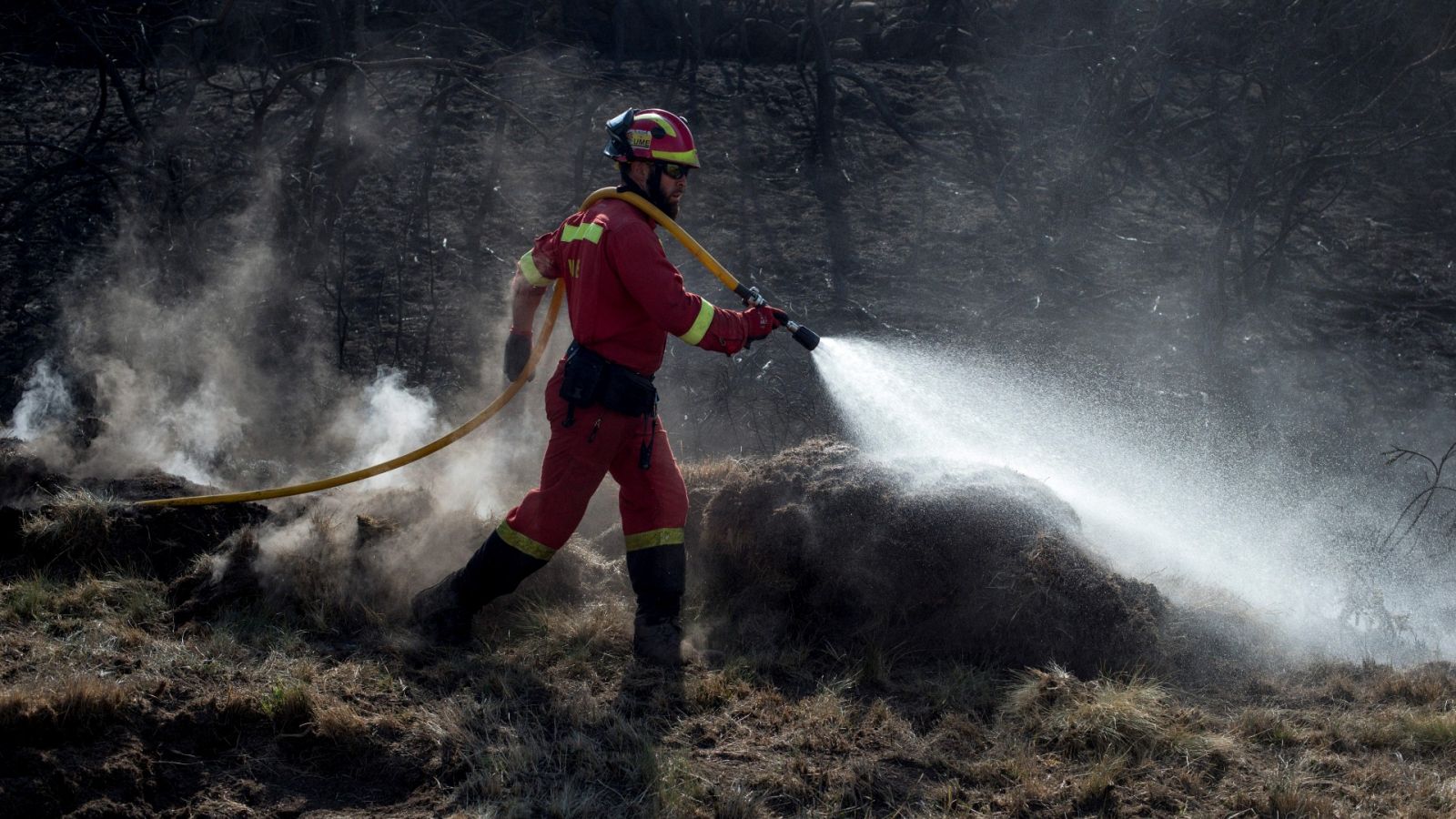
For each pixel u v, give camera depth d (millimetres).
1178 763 3559
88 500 4402
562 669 3955
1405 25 11531
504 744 3496
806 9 13156
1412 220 11797
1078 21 13023
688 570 4664
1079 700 3773
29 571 4277
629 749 3529
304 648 3967
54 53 12695
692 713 3775
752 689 3912
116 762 3184
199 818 3123
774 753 3572
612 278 3752
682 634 4219
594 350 3830
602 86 12594
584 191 11305
